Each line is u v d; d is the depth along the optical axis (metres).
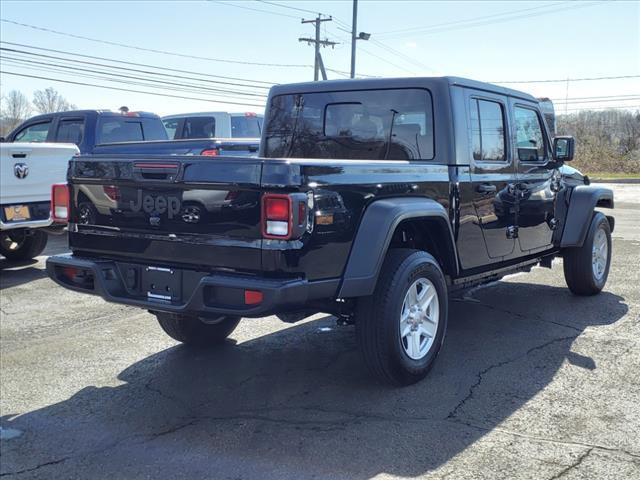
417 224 4.95
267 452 3.72
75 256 4.79
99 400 4.59
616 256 9.84
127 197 4.39
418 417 4.12
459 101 5.19
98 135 11.62
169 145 9.81
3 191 8.45
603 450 3.65
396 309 4.40
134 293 4.48
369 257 4.18
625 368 4.95
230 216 3.94
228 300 3.95
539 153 6.48
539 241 6.41
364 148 5.52
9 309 7.17
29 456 3.80
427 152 5.16
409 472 3.45
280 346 5.68
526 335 5.82
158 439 3.96
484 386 4.62
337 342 5.76
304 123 5.90
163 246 4.26
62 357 5.52
